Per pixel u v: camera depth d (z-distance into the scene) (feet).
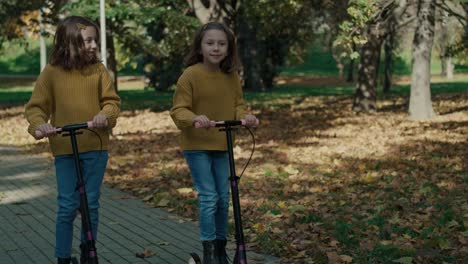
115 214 26.27
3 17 81.61
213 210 17.28
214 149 17.20
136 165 39.78
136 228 23.73
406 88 137.59
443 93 111.65
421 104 66.69
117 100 16.56
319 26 101.24
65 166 16.37
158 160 41.70
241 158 42.27
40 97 16.24
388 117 70.28
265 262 19.06
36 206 27.99
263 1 69.26
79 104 16.24
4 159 42.63
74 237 22.21
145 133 57.36
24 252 20.61
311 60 231.50
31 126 15.67
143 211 26.91
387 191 30.19
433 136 52.42
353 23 57.11
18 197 30.09
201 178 17.25
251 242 21.36
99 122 15.06
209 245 17.26
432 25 66.44
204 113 17.29
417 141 49.47
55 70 16.26
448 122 62.80
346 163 39.63
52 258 19.90
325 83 168.35
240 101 17.84
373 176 34.40
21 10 81.66
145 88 127.95
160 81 120.47
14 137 54.65
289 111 79.30
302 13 88.94
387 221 23.43
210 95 17.22
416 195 28.50
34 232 23.26
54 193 31.17
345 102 95.25
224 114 17.42
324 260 18.88
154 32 97.50
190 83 17.10
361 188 31.42
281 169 36.81
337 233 21.61
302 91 128.36
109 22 61.11
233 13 67.51
